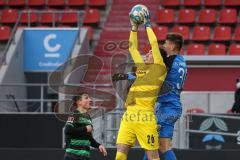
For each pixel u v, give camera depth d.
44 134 44.16
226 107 51.28
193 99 51.41
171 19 73.94
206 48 70.62
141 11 26.95
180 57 28.31
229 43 70.81
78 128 29.38
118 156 26.88
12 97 53.19
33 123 44.31
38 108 52.44
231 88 56.62
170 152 28.16
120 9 75.12
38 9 78.50
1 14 76.62
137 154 39.00
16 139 44.41
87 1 78.06
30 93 60.22
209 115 41.50
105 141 41.03
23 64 63.31
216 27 71.38
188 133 41.25
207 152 39.34
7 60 60.56
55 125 44.00
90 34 69.06
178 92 28.25
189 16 74.25
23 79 63.19
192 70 56.88
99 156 39.94
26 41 63.47
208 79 56.69
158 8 76.19
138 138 26.70
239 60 56.22
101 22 75.31
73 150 29.55
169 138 28.17
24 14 75.62
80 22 70.44
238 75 56.47
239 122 41.06
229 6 76.94
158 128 27.83
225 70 56.62
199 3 77.12
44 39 63.25
